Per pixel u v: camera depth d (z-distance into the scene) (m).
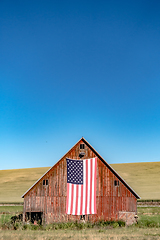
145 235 20.59
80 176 32.03
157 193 64.00
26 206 31.52
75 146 33.19
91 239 18.77
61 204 31.36
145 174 89.25
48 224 29.66
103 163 32.41
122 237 19.50
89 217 30.73
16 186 80.88
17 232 23.17
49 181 32.16
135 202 31.17
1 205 55.78
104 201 31.22
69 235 20.98
